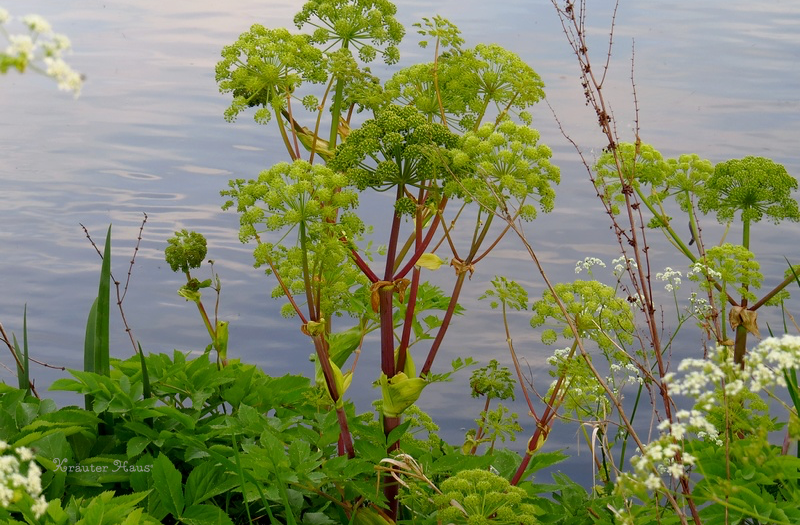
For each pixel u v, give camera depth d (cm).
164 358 382
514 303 327
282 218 304
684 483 254
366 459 309
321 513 335
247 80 347
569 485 344
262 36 352
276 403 378
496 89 353
